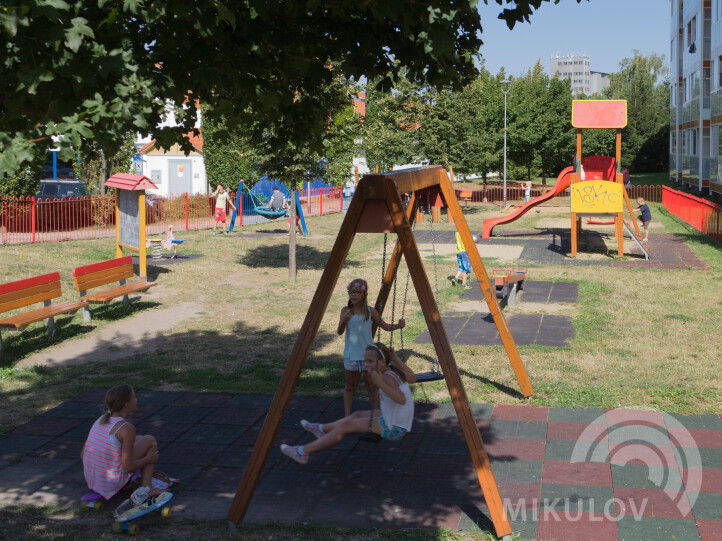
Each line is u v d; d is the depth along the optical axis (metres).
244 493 5.91
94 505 6.29
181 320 14.09
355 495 6.57
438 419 8.51
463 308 14.96
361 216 6.14
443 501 6.42
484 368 10.48
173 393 9.58
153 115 6.09
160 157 38.56
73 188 31.34
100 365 11.01
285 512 6.25
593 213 21.88
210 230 30.88
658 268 19.58
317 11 6.16
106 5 4.57
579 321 13.41
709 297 15.30
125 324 13.75
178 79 5.43
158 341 12.51
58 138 4.09
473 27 6.41
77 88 4.15
